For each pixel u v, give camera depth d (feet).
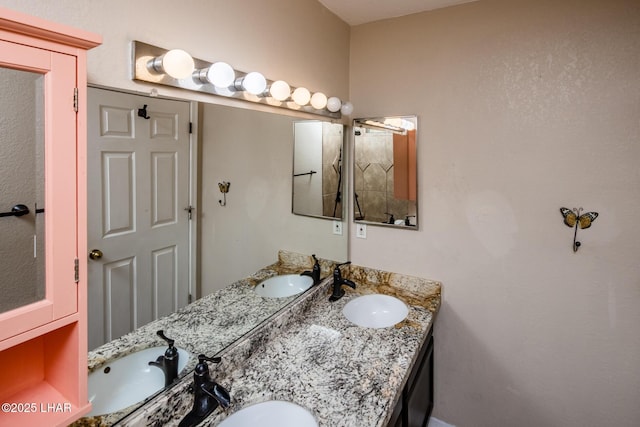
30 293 2.02
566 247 5.29
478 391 6.19
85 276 2.23
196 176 3.83
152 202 3.35
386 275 6.70
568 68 5.08
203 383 3.31
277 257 5.23
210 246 4.07
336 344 4.67
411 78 6.20
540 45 5.23
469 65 5.73
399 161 6.40
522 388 5.83
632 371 5.07
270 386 3.79
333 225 6.55
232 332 4.23
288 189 5.39
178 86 3.48
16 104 1.96
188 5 3.58
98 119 2.85
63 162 2.07
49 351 2.42
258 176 4.77
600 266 5.11
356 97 6.74
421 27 6.07
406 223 6.43
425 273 6.38
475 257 5.94
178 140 3.59
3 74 1.91
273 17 4.78
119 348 3.05
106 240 2.96
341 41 6.44
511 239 5.65
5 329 1.89
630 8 4.69
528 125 5.38
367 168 6.70
